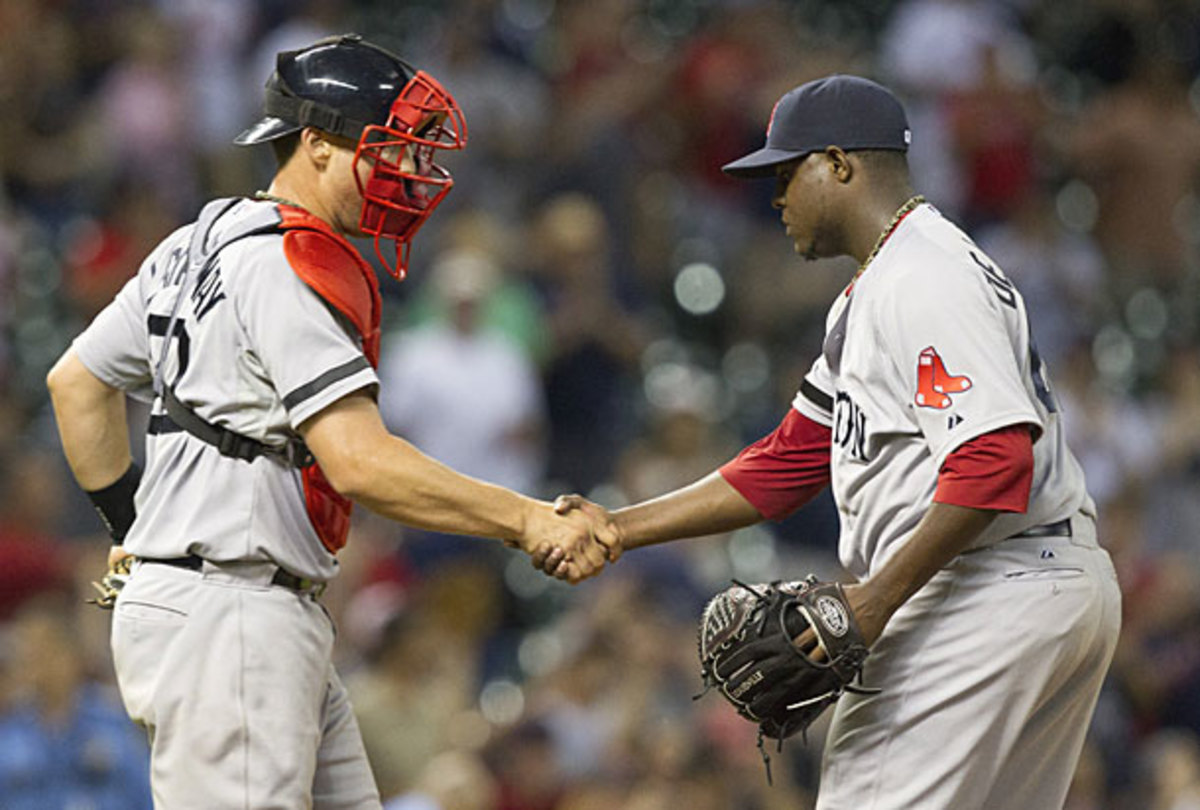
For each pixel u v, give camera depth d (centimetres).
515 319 4106
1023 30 5622
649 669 3316
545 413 4147
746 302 4575
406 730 3033
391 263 4338
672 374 4300
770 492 1836
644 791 3034
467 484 1634
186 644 1616
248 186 4566
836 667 1616
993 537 1644
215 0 4616
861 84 1714
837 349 1706
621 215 4547
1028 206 4712
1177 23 5638
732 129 4778
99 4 4706
